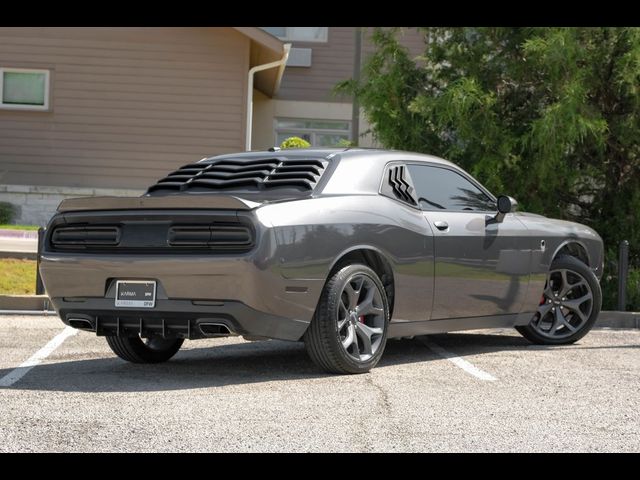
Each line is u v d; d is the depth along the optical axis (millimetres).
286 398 6090
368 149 7887
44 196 20047
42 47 20219
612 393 6488
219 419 5422
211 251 6539
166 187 7758
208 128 20391
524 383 6852
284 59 20672
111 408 5676
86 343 8891
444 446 4895
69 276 6980
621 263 11898
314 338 6910
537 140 12469
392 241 7367
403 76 13695
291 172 7316
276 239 6508
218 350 8648
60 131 20266
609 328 11203
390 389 6488
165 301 6625
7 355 8070
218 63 20297
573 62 12594
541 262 8938
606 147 13484
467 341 9484
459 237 8008
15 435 4961
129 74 20281
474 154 13000
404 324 7605
